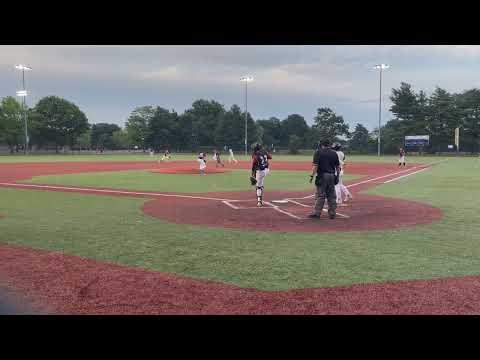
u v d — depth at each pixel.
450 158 63.03
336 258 7.00
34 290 5.51
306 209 12.57
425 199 14.98
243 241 8.34
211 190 18.30
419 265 6.57
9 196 16.14
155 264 6.70
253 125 106.12
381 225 10.04
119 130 161.88
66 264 6.70
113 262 6.84
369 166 39.81
